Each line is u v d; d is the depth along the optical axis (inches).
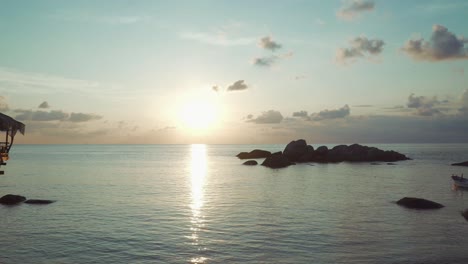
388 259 704.4
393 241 824.3
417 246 787.4
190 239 842.2
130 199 1432.1
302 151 3804.1
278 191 1668.3
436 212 1146.7
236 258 709.9
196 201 1384.1
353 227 956.0
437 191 1665.8
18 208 1214.3
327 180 2138.3
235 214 1130.7
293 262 687.1
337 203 1328.7
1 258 708.7
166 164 3826.3
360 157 3853.3
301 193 1599.4
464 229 934.4
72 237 860.0
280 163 3235.7
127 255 729.6
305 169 2955.2
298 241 824.9
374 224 987.3
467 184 1707.7
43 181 2073.1
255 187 1824.6
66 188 1769.2
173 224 994.1
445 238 849.5
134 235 878.4
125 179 2230.6
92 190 1701.5
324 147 3949.3
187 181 2124.8
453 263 684.1
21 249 766.5
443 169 2938.0
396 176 2373.3
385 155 3914.9
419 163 3629.4
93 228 946.1
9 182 2011.6
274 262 687.1
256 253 740.7
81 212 1160.2
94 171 2817.4
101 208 1230.9
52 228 946.1
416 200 1256.8
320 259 703.7
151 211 1180.5
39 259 704.4
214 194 1577.3
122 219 1058.7
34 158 4968.0
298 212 1159.0
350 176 2377.0
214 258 711.1
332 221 1026.1
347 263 682.2
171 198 1460.4
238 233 896.3
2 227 955.3
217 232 906.7
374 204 1301.7
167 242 818.2
